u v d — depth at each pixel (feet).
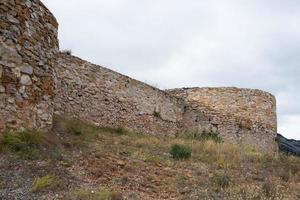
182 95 73.31
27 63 27.99
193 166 32.22
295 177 32.01
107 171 25.80
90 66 49.42
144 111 58.59
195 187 25.44
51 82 31.89
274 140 75.77
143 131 57.67
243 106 72.08
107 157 29.50
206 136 64.90
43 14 31.09
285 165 37.45
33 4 29.45
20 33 27.40
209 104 70.69
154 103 61.26
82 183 22.11
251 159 39.78
